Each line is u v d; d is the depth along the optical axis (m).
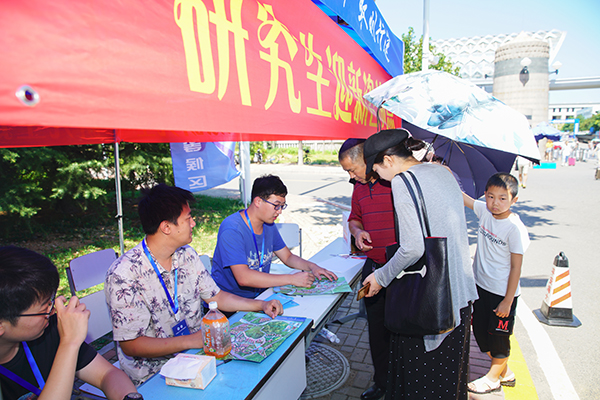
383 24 3.35
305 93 1.94
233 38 1.38
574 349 3.36
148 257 1.78
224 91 1.33
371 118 3.09
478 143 2.02
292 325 1.90
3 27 0.73
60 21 0.82
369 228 2.61
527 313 4.07
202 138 3.80
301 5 1.92
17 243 6.96
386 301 1.95
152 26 1.04
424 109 2.16
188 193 1.78
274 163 26.11
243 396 1.39
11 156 5.92
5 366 1.31
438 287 1.73
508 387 2.83
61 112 0.82
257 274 2.43
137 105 0.99
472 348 3.43
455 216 1.87
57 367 1.24
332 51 2.32
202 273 2.06
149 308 1.79
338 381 2.90
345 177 18.08
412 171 1.89
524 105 25.19
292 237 4.41
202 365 1.45
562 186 13.58
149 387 1.47
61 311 1.28
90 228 8.09
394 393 2.09
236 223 2.50
